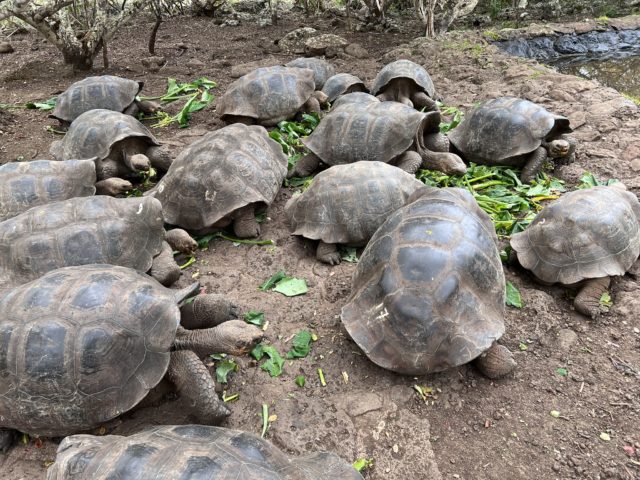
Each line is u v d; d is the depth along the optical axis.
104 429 1.78
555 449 1.73
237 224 2.76
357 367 2.01
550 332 2.18
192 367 1.75
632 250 2.32
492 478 1.65
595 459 1.69
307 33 6.49
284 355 2.08
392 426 1.80
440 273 1.80
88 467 1.29
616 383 1.95
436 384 1.93
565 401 1.89
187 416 1.85
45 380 1.61
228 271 2.56
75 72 5.57
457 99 4.64
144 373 1.68
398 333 1.80
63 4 5.14
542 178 3.24
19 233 2.26
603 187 2.55
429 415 1.84
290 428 1.79
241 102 3.88
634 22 7.00
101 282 1.77
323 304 2.33
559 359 2.05
